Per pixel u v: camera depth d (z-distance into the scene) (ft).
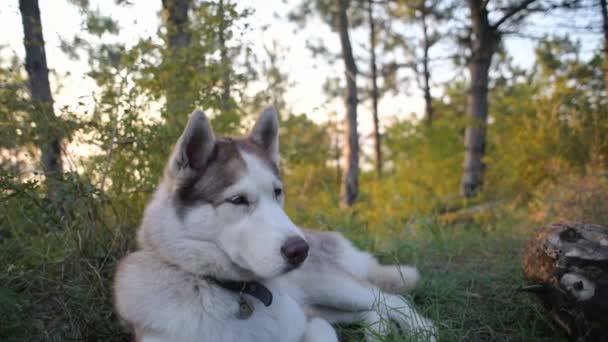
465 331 3.77
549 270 3.30
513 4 11.37
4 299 3.46
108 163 4.50
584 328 3.21
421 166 15.69
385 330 3.60
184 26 5.35
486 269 4.91
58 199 4.05
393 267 4.43
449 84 20.53
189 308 3.05
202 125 3.10
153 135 4.62
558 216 6.47
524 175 10.34
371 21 17.87
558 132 10.01
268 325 3.21
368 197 13.28
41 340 3.59
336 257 4.24
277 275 2.93
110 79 4.78
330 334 3.46
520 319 3.84
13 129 4.34
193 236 3.07
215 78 5.16
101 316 3.85
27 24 4.93
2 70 4.63
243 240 3.01
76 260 4.03
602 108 9.92
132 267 3.24
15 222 4.27
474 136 13.16
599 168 8.15
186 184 3.10
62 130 4.39
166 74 4.95
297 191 8.72
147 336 3.06
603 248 3.18
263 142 3.51
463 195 13.14
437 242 5.88
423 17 14.19
